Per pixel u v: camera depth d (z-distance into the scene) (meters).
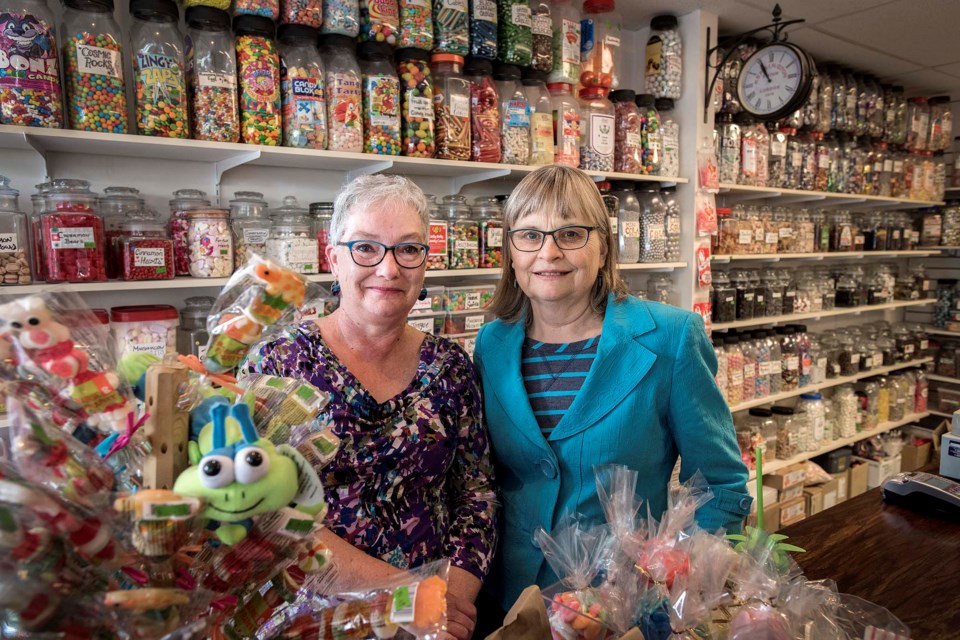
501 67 2.05
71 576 0.48
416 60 1.83
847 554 1.34
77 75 1.34
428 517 1.11
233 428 0.53
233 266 1.63
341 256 1.05
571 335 1.26
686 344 1.17
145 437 0.54
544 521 1.17
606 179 2.42
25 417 0.49
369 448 1.05
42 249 1.37
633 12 2.61
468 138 1.97
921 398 4.15
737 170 2.94
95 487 0.51
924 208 4.31
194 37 1.52
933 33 2.92
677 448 1.27
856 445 3.79
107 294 1.64
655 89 2.68
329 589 0.75
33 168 1.51
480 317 2.12
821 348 3.48
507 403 1.23
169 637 0.52
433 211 1.99
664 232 2.64
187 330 1.67
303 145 1.64
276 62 1.60
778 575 0.85
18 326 0.50
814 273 3.69
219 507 0.50
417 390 1.12
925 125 4.07
